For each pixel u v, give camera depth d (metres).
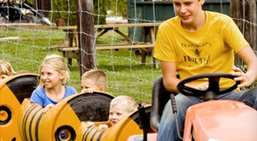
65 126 8.36
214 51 6.12
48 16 25.11
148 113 7.07
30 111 8.84
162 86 6.46
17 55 17.81
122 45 16.45
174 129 5.87
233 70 5.82
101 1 22.52
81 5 11.37
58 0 23.80
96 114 8.48
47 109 8.51
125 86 13.05
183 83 5.82
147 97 12.02
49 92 9.10
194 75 5.76
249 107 5.44
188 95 5.93
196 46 6.14
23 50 18.70
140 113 6.28
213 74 5.70
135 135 6.67
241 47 5.97
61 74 9.13
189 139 5.43
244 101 5.87
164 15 19.91
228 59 6.20
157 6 19.91
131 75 14.52
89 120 8.45
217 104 5.56
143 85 13.12
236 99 5.96
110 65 16.61
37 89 9.12
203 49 6.13
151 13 20.00
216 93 5.86
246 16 9.59
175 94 6.44
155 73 14.91
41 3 25.34
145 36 17.81
